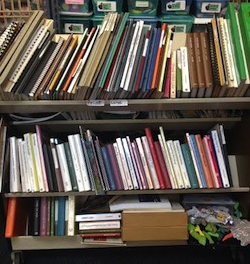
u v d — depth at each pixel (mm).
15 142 1307
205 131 1574
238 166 1481
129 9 1750
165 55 1214
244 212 1460
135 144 1326
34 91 1132
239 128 1473
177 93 1198
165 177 1344
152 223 1387
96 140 1336
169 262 1561
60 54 1202
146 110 1354
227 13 1345
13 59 1123
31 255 1571
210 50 1227
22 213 1440
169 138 1553
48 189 1314
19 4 1520
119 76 1142
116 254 1595
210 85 1154
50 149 1318
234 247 1548
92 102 1194
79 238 1444
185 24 1745
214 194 1542
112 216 1399
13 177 1304
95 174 1320
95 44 1193
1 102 1165
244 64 1158
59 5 1691
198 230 1424
